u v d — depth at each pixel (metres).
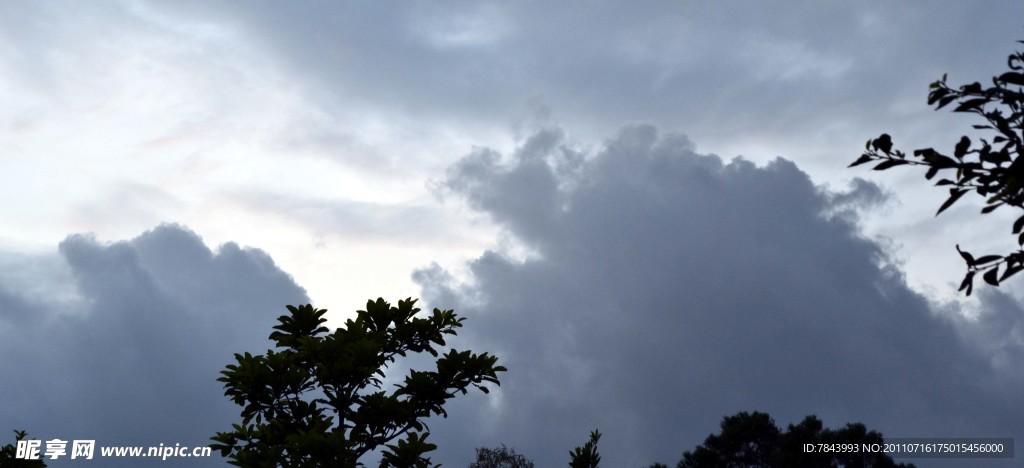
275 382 11.13
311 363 12.02
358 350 11.57
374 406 11.67
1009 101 3.89
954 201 4.01
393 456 10.77
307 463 10.52
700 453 40.78
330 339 11.63
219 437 10.94
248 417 11.35
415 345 12.73
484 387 11.88
